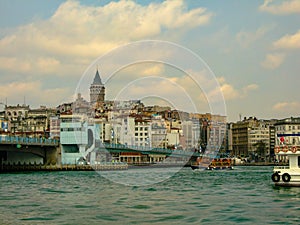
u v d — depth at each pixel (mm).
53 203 64500
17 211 57031
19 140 154500
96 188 89312
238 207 60094
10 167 170375
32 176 133125
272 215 53781
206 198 70312
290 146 86375
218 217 52375
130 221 50094
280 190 82375
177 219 51156
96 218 51938
